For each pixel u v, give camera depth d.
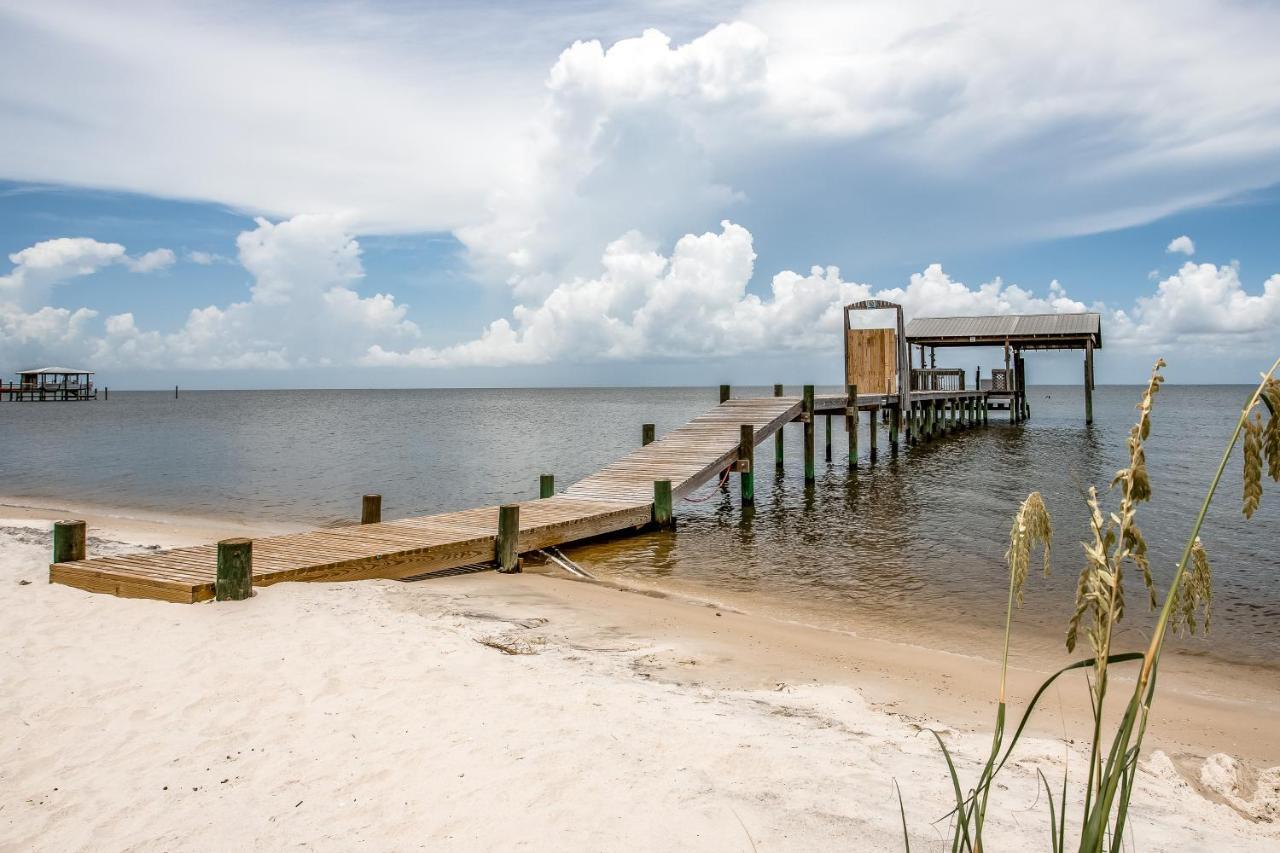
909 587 11.95
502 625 8.79
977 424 45.66
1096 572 1.47
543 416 77.56
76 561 9.87
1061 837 1.59
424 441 44.09
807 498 21.66
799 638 8.93
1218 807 4.76
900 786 4.70
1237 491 22.50
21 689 6.24
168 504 21.41
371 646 7.26
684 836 4.01
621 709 5.90
